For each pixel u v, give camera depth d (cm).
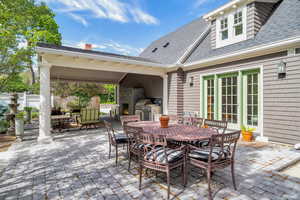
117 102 1222
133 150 299
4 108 784
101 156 394
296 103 422
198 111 691
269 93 476
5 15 533
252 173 295
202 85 678
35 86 1038
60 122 708
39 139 518
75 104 1226
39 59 571
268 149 424
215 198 223
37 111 1080
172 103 766
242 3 574
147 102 927
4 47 521
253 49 486
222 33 654
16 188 254
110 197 228
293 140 429
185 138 263
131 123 417
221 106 618
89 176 292
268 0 561
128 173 304
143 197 228
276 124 462
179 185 259
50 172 309
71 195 234
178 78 742
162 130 327
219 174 293
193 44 768
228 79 593
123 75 1112
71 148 461
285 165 330
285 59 441
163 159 239
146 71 736
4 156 396
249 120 535
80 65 589
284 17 513
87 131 704
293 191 238
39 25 1106
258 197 225
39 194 237
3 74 591
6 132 679
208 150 272
